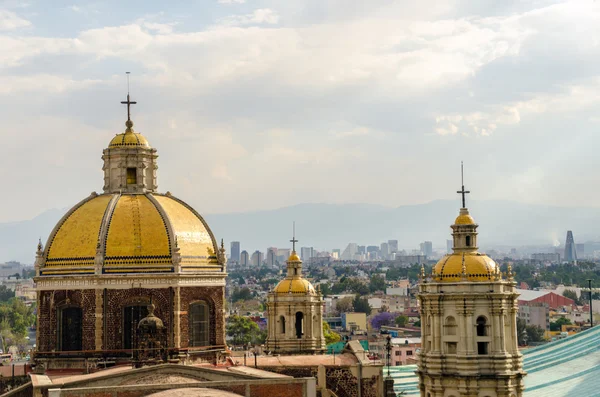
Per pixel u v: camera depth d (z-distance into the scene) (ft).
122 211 421.18
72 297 410.52
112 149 440.04
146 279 409.08
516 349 390.83
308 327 609.83
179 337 410.11
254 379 339.57
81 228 418.72
